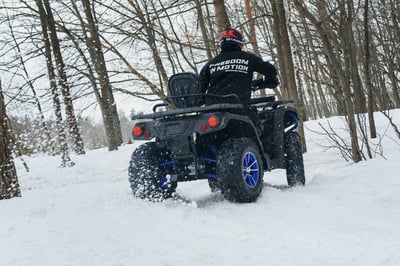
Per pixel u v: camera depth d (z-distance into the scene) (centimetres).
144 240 328
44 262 283
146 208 420
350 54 721
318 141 1245
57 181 960
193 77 468
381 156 686
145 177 463
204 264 281
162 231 352
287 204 436
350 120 715
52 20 1439
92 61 1861
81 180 959
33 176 1033
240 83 489
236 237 328
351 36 720
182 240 329
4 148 552
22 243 316
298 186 541
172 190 490
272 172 754
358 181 533
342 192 482
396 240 299
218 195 506
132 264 282
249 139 471
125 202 444
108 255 295
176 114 442
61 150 1188
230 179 430
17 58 1589
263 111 551
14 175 557
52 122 1153
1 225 371
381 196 452
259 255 292
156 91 1747
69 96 1407
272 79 514
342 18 724
